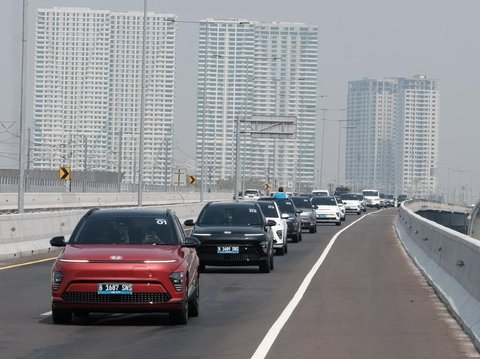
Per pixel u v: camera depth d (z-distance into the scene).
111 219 33.69
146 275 30.73
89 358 24.94
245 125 186.00
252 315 35.00
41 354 25.59
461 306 33.88
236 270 56.84
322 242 89.69
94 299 30.67
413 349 26.62
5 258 62.94
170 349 26.58
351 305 38.31
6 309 35.94
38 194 150.25
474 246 33.56
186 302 31.80
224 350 26.39
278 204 89.69
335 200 134.88
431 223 59.22
